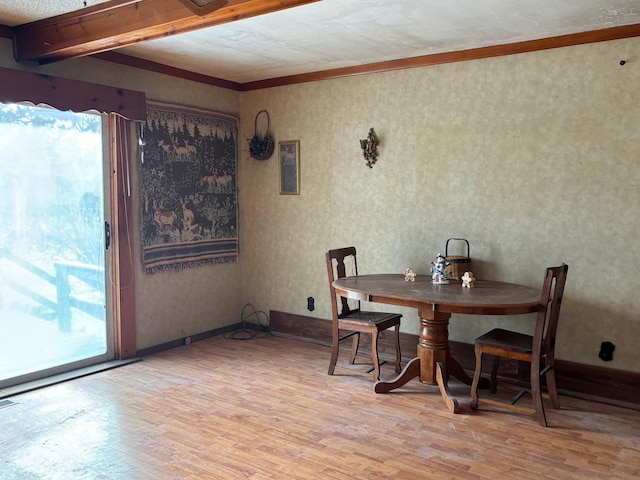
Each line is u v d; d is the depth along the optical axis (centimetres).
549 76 371
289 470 260
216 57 427
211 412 329
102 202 418
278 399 352
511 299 324
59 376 387
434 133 421
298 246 504
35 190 379
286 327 514
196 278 492
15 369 373
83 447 283
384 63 438
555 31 355
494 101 394
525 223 387
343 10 313
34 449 280
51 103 358
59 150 390
